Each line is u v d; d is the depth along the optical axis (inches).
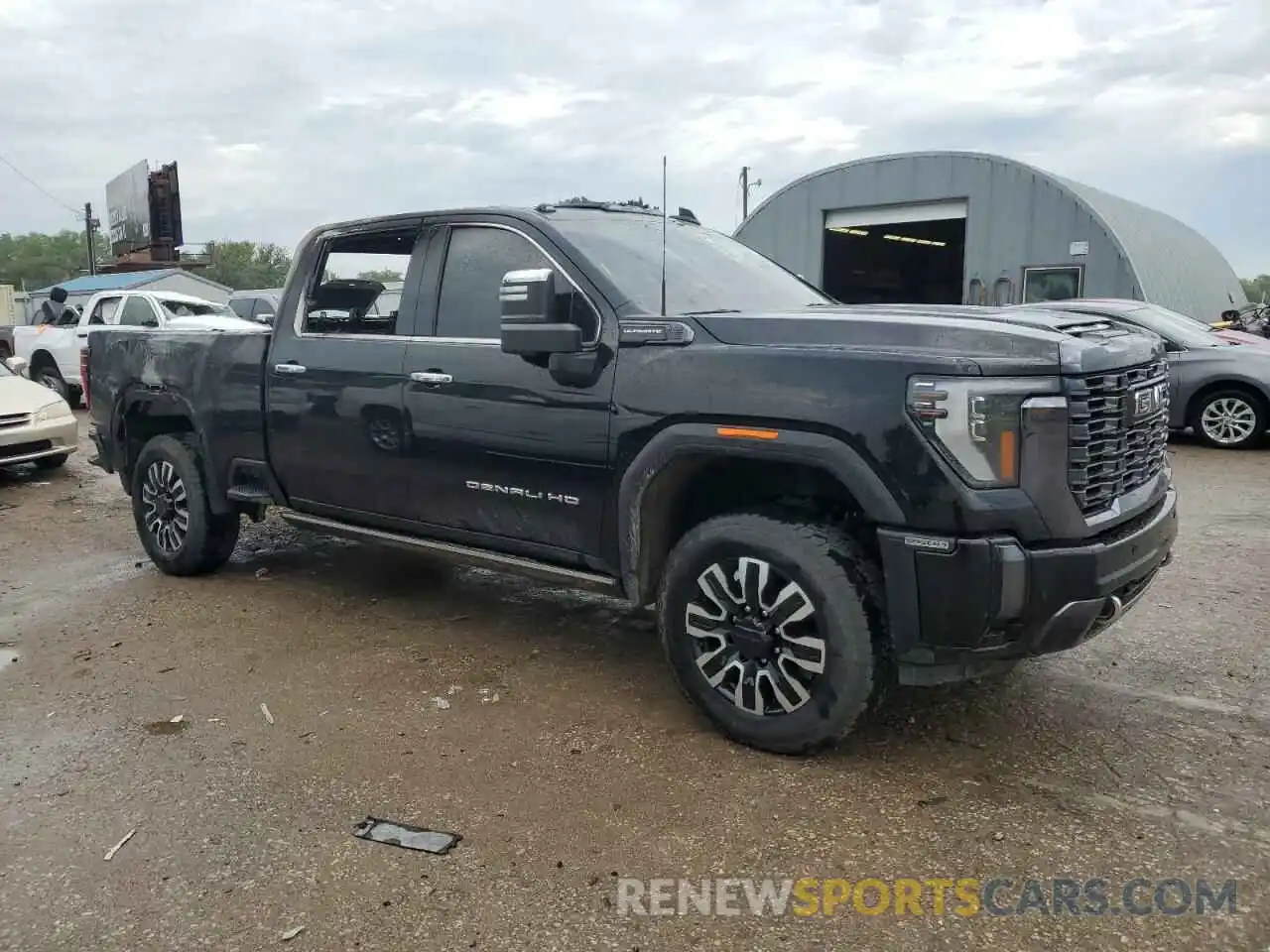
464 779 135.1
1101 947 99.2
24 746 148.5
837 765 137.3
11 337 714.2
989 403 119.2
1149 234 774.5
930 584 122.7
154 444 232.7
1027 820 122.6
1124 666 172.6
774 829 121.3
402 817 125.6
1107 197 776.3
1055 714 153.4
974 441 119.4
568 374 152.2
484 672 174.6
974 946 99.7
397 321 180.7
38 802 131.3
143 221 1902.1
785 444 130.3
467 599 218.8
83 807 129.6
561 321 157.2
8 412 369.1
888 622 128.0
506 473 163.3
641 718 153.9
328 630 198.5
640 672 173.8
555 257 161.0
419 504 179.3
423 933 103.2
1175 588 216.4
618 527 150.4
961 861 114.1
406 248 183.9
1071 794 128.8
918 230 830.5
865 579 130.3
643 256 166.6
